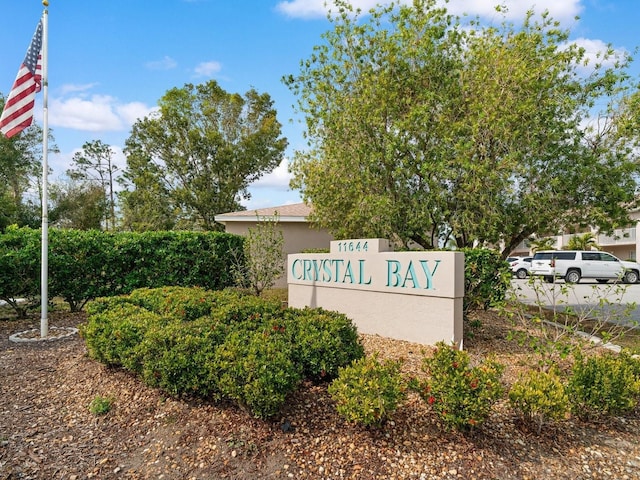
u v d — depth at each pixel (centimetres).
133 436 334
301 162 1152
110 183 3653
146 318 469
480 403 298
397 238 930
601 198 805
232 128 2939
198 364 355
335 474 277
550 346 446
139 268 952
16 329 736
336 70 904
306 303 787
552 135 757
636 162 804
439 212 812
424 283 555
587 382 352
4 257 789
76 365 498
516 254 3262
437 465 284
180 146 2736
